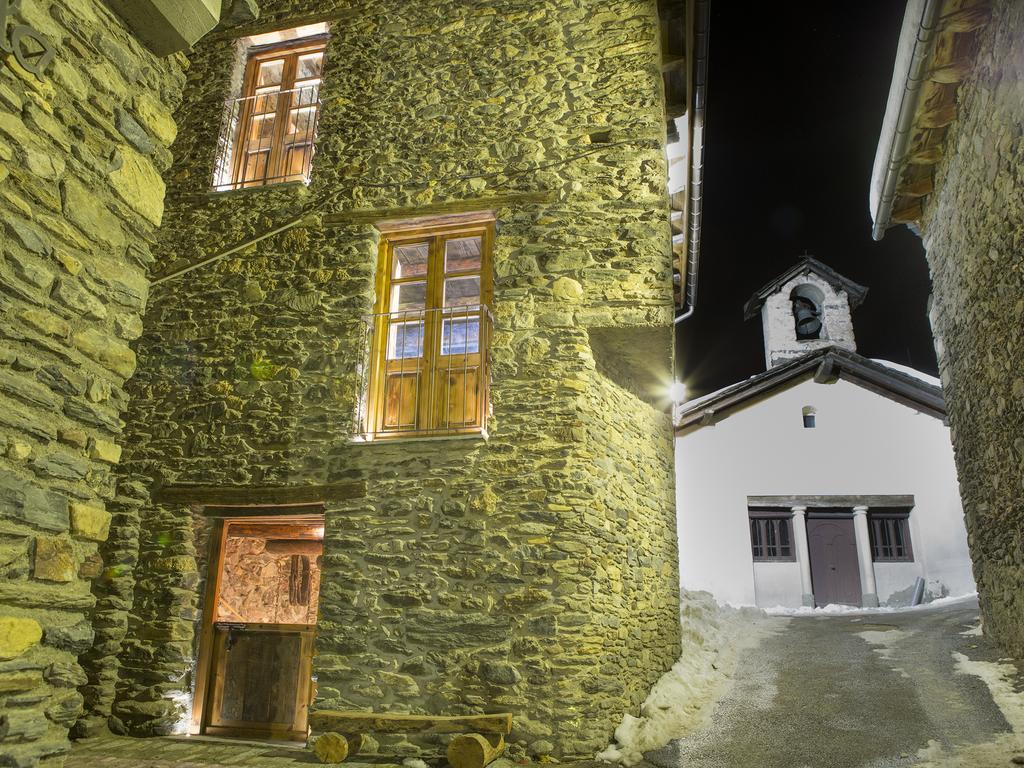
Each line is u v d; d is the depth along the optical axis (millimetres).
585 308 6832
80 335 3402
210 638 7039
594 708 5961
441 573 6363
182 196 8125
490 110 7633
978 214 6902
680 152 8844
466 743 5562
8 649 2879
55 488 3201
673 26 7672
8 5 3127
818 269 17016
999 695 6266
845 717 6332
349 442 6883
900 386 15227
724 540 14672
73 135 3447
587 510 6367
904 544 14820
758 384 15422
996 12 6016
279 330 7422
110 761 5777
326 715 6148
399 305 7645
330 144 7918
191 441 7250
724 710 6805
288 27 8523
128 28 3812
